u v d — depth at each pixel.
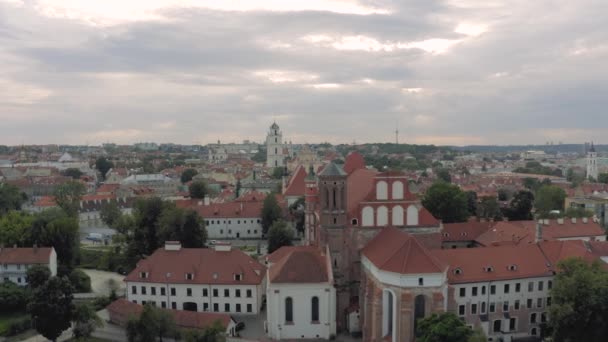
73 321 113.06
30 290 136.12
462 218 186.62
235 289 127.88
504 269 113.88
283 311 111.38
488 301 112.06
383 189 119.94
